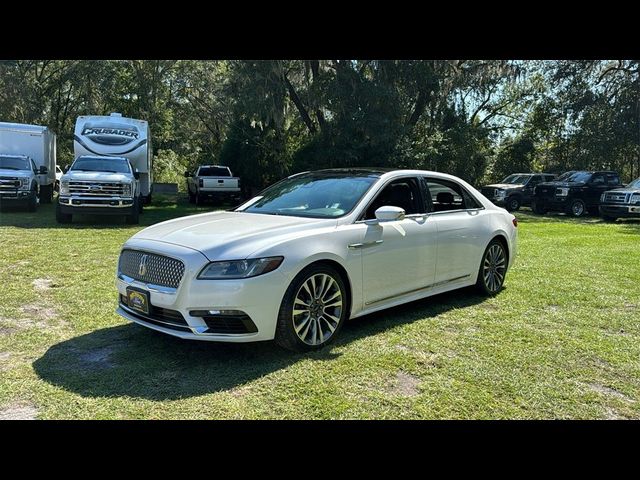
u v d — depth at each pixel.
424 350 3.98
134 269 3.91
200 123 37.25
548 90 30.59
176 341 4.09
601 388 3.36
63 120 34.31
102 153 16.47
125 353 3.82
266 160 24.06
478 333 4.42
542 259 8.34
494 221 5.79
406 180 4.98
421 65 19.73
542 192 21.00
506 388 3.32
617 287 6.23
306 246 3.84
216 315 3.49
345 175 5.05
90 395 3.12
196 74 31.89
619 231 13.50
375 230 4.34
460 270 5.30
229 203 21.95
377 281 4.38
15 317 4.68
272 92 18.77
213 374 3.46
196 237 3.80
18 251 8.18
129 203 12.71
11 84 26.34
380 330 4.45
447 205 5.43
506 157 33.53
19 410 2.94
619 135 28.73
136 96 31.98
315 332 3.92
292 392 3.21
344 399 3.13
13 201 14.93
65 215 12.58
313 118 22.95
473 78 22.56
